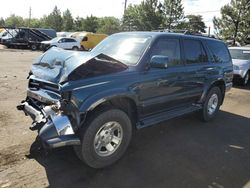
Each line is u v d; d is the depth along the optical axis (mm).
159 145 4918
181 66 5312
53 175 3742
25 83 9547
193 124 6207
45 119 3725
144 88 4441
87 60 3814
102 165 3990
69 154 4305
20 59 18188
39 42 28734
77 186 3545
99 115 3799
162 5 44438
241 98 9367
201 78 5852
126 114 4141
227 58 6988
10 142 4594
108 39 5426
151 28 44625
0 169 3791
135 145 4855
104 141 3982
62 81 3635
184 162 4332
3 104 6707
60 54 4223
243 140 5398
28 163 3988
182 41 5434
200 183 3768
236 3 32688
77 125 3625
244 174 4062
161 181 3762
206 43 6215
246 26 32469
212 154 4680
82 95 3639
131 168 4055
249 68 11766
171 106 5270
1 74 11281
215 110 6648
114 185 3615
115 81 4004
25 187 3445
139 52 4605
